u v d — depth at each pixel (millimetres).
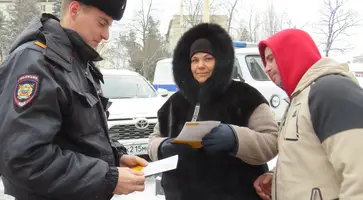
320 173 1513
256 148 2016
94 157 1540
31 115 1306
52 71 1408
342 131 1397
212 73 2201
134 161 1813
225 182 2145
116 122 5102
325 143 1461
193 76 2316
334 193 1488
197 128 1874
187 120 2342
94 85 1655
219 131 1988
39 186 1310
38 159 1290
